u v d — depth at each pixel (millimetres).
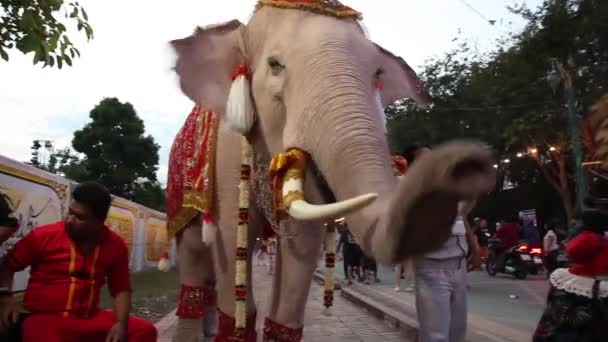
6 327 3547
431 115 23391
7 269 3639
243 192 3674
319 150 2752
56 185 9797
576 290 3869
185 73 3693
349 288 13070
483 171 1681
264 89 3277
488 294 12539
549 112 20438
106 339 3609
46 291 3621
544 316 4039
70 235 3676
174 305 11305
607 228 3945
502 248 17016
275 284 3959
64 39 4809
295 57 3088
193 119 4598
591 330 3809
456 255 4344
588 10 17547
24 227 8445
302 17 3268
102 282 3750
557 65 17688
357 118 2699
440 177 1688
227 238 3971
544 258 16844
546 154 24469
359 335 7723
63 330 3543
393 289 13242
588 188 17531
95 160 35750
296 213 2654
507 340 6695
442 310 4297
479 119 22703
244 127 3404
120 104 37094
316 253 3814
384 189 2443
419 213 1812
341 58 2943
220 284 4043
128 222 17906
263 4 3543
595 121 2096
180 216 4801
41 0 4668
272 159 3205
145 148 36719
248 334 4070
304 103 2900
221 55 3680
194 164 4289
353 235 2475
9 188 7922
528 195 30094
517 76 20641
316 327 8383
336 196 2664
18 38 4828
